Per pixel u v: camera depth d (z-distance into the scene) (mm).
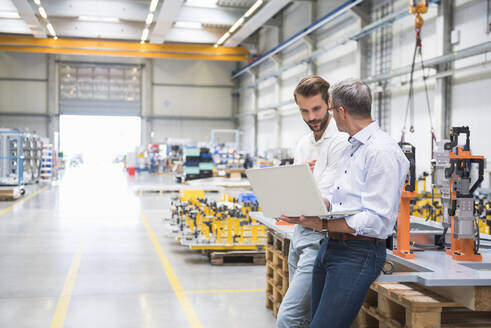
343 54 16953
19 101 30172
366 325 2809
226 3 18938
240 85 32656
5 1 17781
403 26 13234
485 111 10234
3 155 14250
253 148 28594
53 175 22094
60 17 20969
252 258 6527
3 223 9570
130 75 31719
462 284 2012
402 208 2500
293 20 21938
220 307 4477
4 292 4898
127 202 13516
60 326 3932
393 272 2102
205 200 8172
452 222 2535
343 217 1859
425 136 12258
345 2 15219
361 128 1940
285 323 2475
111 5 18266
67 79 30828
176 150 29094
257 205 7094
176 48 25031
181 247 7352
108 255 6746
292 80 22453
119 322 4043
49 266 6070
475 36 10508
